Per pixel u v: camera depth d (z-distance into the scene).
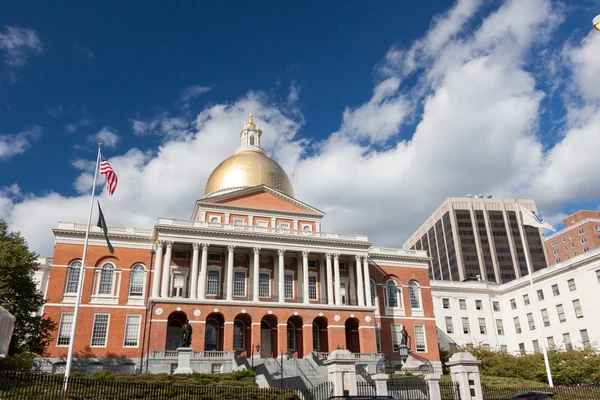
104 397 27.97
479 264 161.88
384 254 76.56
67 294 61.56
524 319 87.94
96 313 61.59
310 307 65.06
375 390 31.05
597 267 75.00
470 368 32.56
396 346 71.81
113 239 65.56
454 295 91.69
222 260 68.25
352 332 69.69
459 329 89.19
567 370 56.59
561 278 81.25
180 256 66.81
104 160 45.75
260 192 75.12
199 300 60.97
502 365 63.31
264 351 66.19
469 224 168.62
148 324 58.84
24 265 49.00
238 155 82.06
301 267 70.25
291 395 32.28
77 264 63.41
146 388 29.22
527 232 168.12
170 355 56.75
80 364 58.44
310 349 62.81
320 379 45.06
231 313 61.62
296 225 74.31
